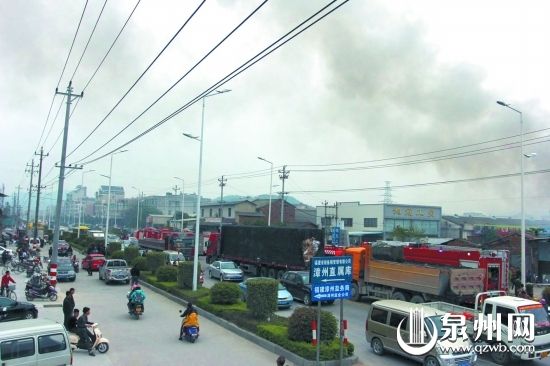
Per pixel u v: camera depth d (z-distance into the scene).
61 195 32.09
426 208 89.94
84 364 15.16
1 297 20.52
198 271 29.64
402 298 26.11
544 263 44.06
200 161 29.80
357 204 91.75
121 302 27.09
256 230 39.72
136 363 15.42
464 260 24.75
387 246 28.84
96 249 55.81
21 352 12.17
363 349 17.78
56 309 24.66
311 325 16.28
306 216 110.50
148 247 68.56
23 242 56.53
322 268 13.87
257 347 17.61
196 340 18.52
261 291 20.05
